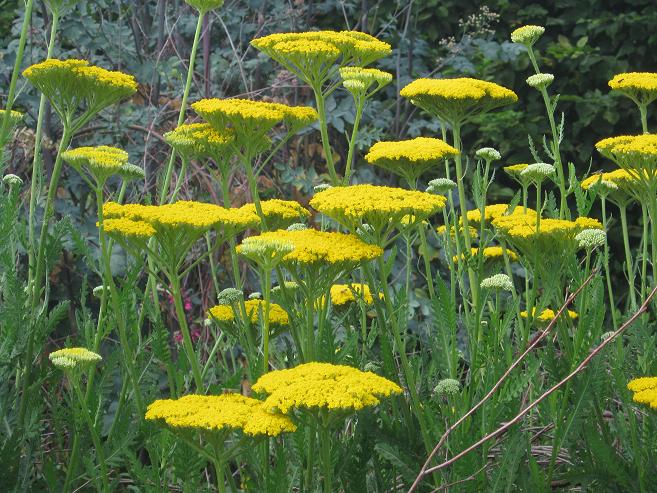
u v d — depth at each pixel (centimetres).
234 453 113
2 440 133
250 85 226
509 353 129
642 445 132
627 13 271
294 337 128
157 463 124
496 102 147
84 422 131
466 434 120
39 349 136
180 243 122
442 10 263
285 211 138
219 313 139
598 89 266
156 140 209
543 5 278
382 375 130
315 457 127
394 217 122
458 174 142
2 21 248
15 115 142
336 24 261
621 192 155
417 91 143
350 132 237
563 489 135
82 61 135
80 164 123
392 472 126
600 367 124
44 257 136
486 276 157
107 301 131
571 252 131
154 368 138
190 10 236
